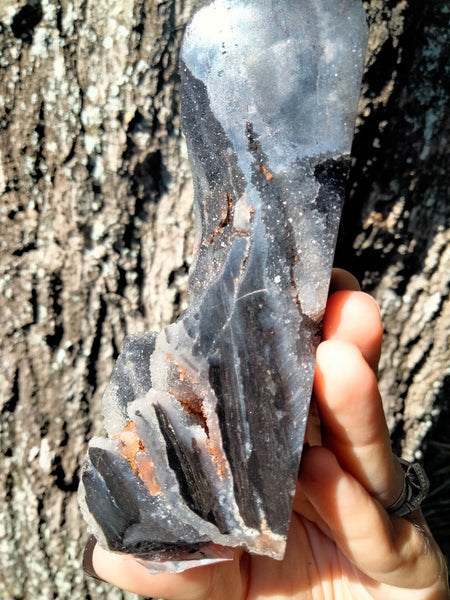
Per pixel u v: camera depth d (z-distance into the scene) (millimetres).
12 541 243
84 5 201
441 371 245
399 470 157
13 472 238
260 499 127
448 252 228
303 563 179
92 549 164
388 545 147
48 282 223
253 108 136
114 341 234
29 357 229
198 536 129
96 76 207
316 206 133
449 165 217
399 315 240
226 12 137
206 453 132
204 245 146
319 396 138
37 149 212
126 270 228
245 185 137
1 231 218
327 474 139
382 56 202
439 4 204
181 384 137
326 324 149
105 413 150
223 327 136
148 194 222
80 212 219
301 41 133
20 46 204
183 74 142
